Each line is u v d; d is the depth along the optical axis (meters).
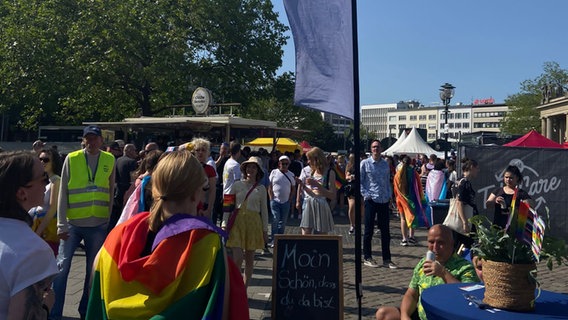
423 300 3.03
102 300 2.18
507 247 2.78
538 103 77.00
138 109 30.42
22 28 24.75
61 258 5.44
